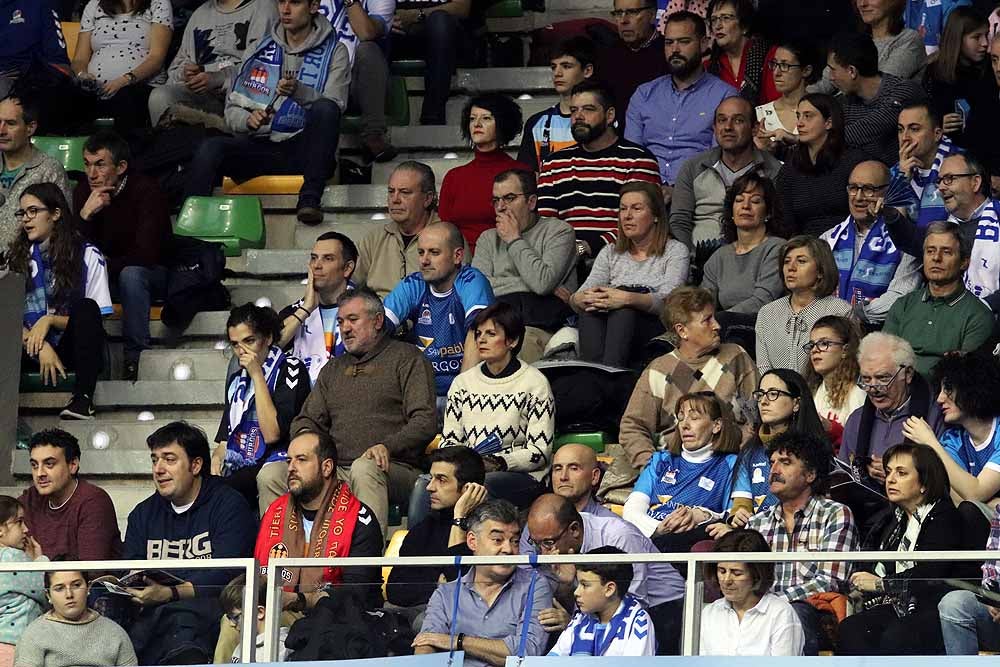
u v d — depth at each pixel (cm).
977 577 1853
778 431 2289
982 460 2209
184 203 3019
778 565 1883
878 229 2616
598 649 1908
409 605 1953
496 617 1931
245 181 3127
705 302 2470
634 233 2691
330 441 2297
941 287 2470
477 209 2916
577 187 2878
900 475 2077
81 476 2653
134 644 1984
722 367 2461
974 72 2962
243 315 2534
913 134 2728
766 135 2897
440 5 3381
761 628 1873
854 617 1866
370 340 2511
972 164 2602
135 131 3181
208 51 3266
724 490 2297
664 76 3100
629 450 2448
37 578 2005
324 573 1967
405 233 2812
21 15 3344
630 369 2602
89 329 2722
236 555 2327
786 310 2528
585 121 2870
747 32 3166
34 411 2770
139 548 2344
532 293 2722
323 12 3209
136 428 2681
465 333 2639
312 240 3041
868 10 3108
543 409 2453
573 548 2119
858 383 2355
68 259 2770
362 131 3192
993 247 2564
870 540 2131
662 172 3056
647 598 1905
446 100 3272
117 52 3350
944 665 1841
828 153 2741
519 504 2370
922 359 2466
